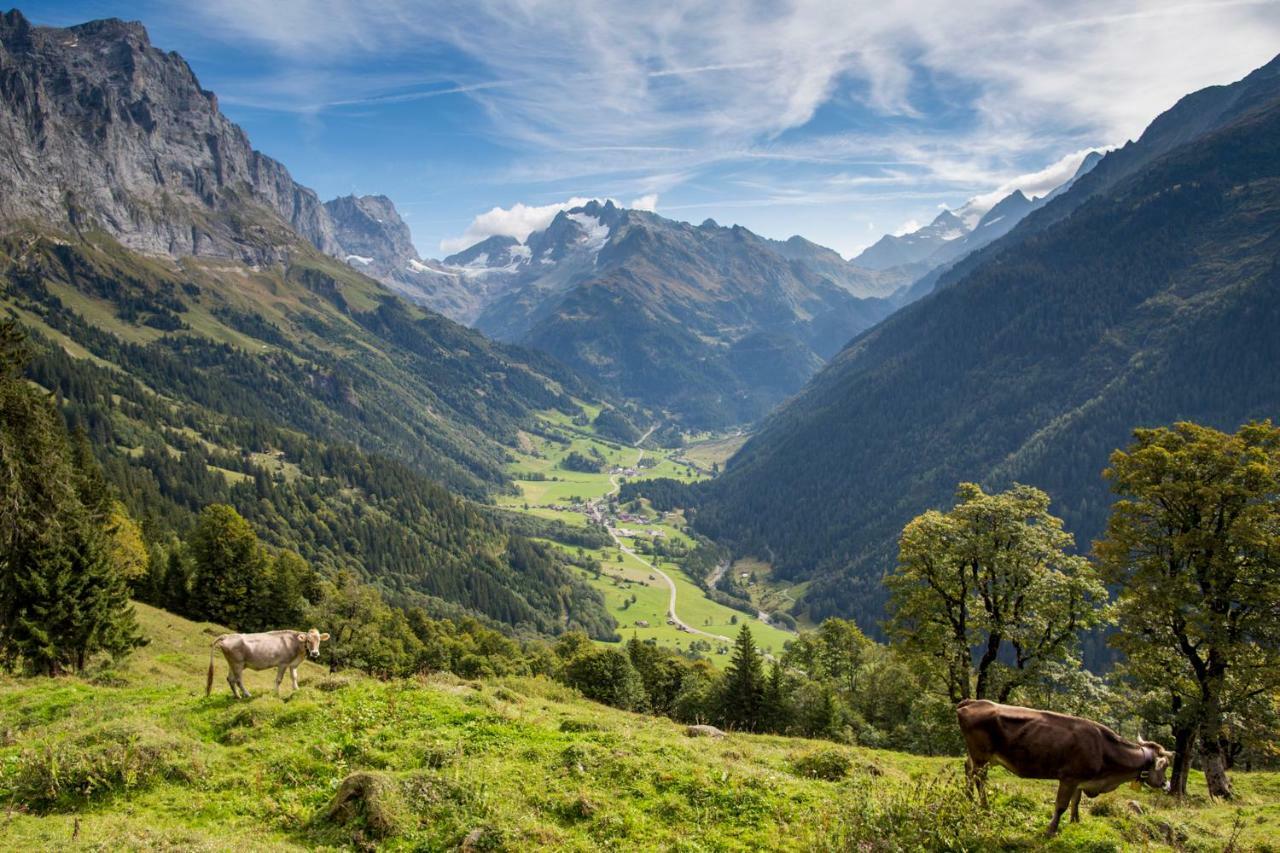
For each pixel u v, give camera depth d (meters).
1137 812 14.22
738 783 15.25
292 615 76.94
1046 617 32.62
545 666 90.69
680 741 18.64
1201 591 28.64
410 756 16.17
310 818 13.68
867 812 13.22
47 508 29.28
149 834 12.36
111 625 37.44
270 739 17.31
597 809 13.98
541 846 12.55
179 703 20.22
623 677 66.81
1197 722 27.34
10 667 32.69
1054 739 11.84
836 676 69.44
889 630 37.34
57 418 29.45
